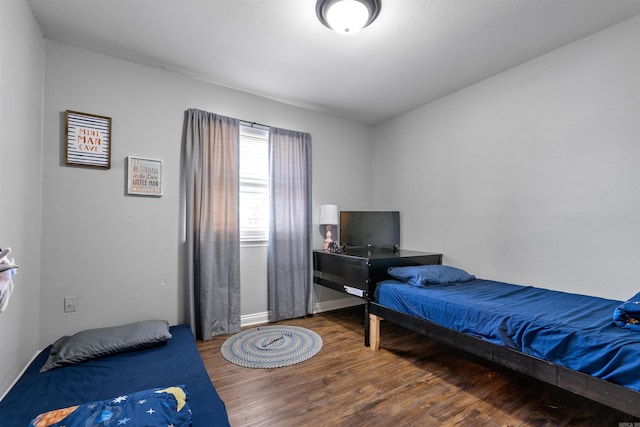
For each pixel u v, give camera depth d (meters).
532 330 1.63
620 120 2.08
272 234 3.28
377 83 3.01
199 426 1.23
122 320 2.50
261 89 3.14
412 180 3.70
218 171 2.93
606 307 1.90
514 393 1.91
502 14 1.99
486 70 2.75
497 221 2.81
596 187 2.19
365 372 2.18
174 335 2.38
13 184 1.69
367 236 3.73
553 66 2.43
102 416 1.04
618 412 1.71
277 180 3.34
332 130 3.91
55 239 2.25
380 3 1.87
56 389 1.55
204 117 2.87
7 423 1.28
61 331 2.26
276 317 3.29
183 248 2.79
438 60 2.58
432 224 3.45
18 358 1.78
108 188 2.47
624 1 1.87
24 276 1.89
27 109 1.91
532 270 2.54
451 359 2.40
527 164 2.59
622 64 2.07
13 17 1.67
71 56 2.35
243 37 2.26
